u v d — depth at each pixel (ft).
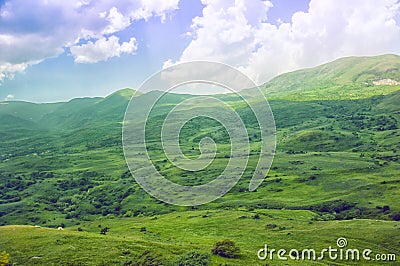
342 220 357.00
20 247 235.20
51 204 597.11
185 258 212.43
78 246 237.45
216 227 360.69
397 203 414.21
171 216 432.66
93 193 612.29
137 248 236.22
